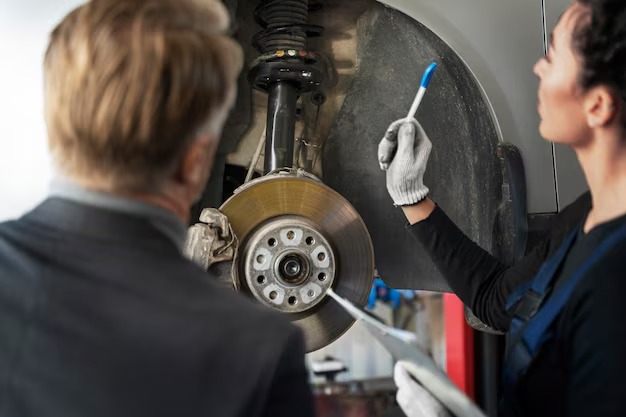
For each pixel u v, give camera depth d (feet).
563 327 1.69
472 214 3.14
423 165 2.52
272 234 2.68
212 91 1.27
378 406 6.10
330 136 3.69
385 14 3.30
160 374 1.08
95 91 1.17
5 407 1.09
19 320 1.14
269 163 3.17
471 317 3.01
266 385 1.09
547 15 2.95
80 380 1.08
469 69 2.90
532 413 1.80
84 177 1.24
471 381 5.83
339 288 2.85
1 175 2.52
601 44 1.69
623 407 1.52
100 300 1.14
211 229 2.63
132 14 1.24
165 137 1.20
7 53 2.52
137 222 1.22
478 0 2.94
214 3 1.40
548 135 1.93
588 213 1.89
